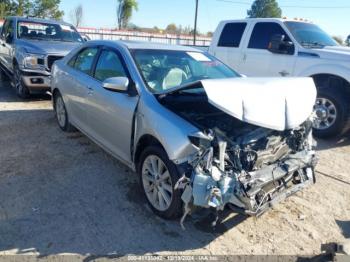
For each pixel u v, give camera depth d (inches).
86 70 197.0
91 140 208.8
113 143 168.2
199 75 173.5
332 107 241.0
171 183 127.6
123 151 160.4
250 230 133.5
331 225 139.6
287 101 123.0
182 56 179.0
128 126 150.4
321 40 279.4
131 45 175.5
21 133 233.5
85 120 196.2
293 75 262.7
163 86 154.9
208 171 112.4
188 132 121.6
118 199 150.9
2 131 236.7
